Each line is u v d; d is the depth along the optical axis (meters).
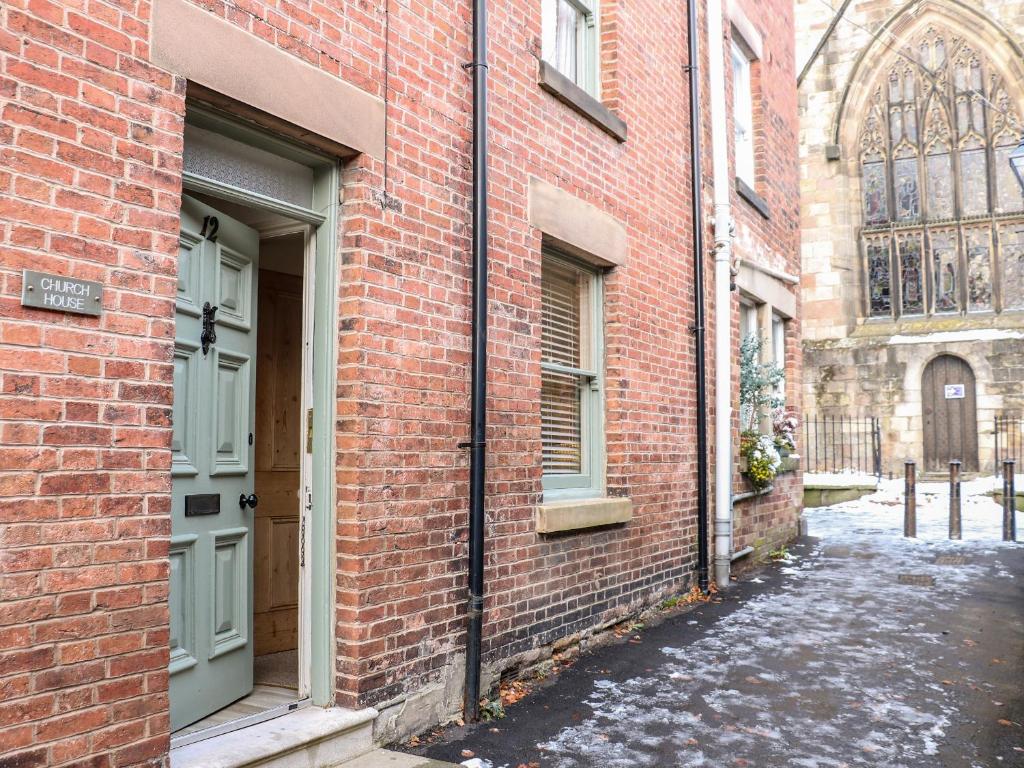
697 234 7.96
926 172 20.14
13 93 2.82
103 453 3.02
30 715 2.77
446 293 4.71
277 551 5.41
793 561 9.73
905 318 20.09
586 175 6.23
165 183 3.27
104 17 3.10
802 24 20.98
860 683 5.30
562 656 5.69
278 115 3.75
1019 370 18.12
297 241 5.02
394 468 4.28
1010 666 5.69
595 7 6.80
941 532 11.98
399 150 4.44
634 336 6.84
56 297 2.90
